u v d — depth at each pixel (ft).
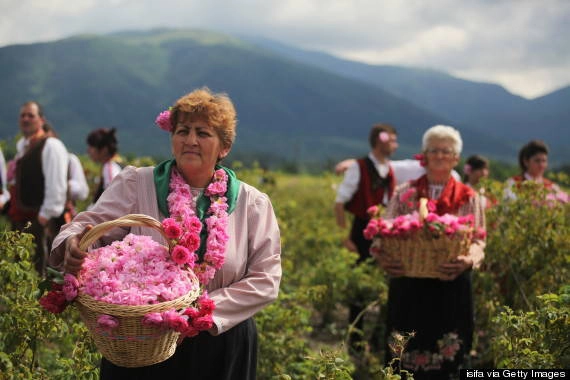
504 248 17.48
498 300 17.65
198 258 8.85
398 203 15.38
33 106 19.90
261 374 14.35
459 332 14.47
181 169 9.29
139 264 8.17
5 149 22.33
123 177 9.33
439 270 13.88
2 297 11.09
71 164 21.03
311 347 18.95
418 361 14.51
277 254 9.50
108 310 7.63
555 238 17.26
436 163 14.79
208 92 9.30
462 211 14.87
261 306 9.03
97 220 9.09
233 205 9.23
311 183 57.26
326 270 20.31
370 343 19.10
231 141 9.39
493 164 73.00
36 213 19.81
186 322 7.68
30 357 11.32
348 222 28.35
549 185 19.07
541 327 11.27
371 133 20.58
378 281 19.70
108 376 8.75
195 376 8.77
